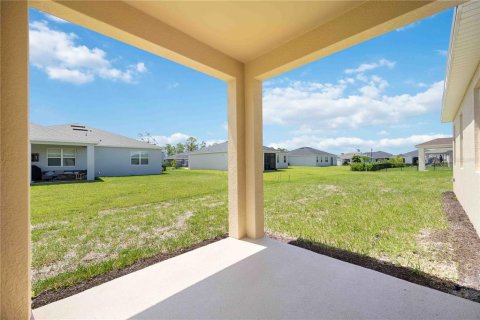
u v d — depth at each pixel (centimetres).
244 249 316
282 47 308
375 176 1469
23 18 165
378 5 222
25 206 165
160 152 1811
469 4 198
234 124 360
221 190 898
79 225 452
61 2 185
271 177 1462
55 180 1259
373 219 462
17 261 161
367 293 206
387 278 234
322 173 1827
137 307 192
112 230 420
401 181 1133
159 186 1017
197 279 237
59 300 204
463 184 525
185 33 279
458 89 467
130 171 1661
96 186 1017
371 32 233
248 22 258
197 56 294
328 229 405
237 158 360
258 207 365
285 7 233
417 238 352
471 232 376
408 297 200
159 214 534
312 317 175
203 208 592
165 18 249
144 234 396
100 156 1530
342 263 269
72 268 276
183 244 346
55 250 330
